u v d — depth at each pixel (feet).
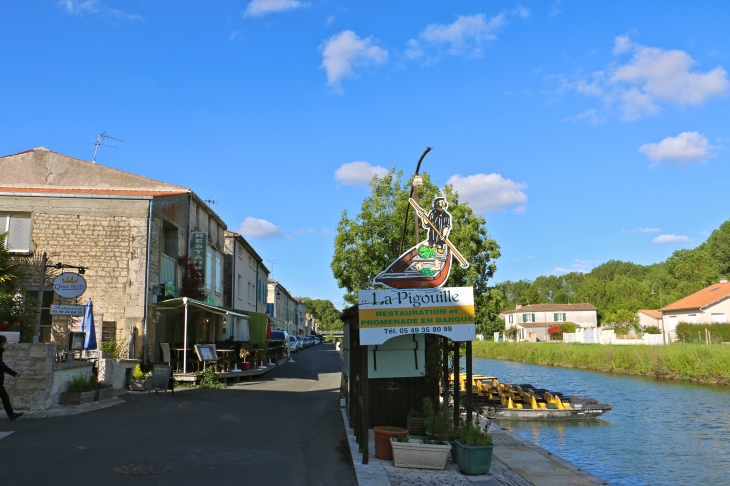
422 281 30.25
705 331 141.28
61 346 58.75
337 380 77.97
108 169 78.07
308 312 461.78
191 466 25.57
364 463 27.53
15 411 37.91
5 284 56.85
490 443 27.14
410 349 36.50
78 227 61.77
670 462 45.37
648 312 222.48
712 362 105.09
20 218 61.57
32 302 55.77
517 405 64.28
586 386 99.45
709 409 72.02
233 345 78.07
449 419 32.24
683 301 188.03
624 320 209.46
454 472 26.99
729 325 141.79
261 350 87.86
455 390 32.83
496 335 284.61
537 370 135.95
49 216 61.57
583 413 63.41
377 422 35.83
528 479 32.01
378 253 58.80
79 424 34.35
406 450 27.27
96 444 28.96
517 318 294.46
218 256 96.22
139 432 32.78
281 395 56.95
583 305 284.61
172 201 71.36
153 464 25.48
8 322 51.37
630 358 126.52
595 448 50.08
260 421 39.27
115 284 61.16
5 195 61.26
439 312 29.76
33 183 75.66
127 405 43.47
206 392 55.93
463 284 57.67
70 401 41.19
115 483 22.26
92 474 23.32
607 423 61.87
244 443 31.45
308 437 34.37
